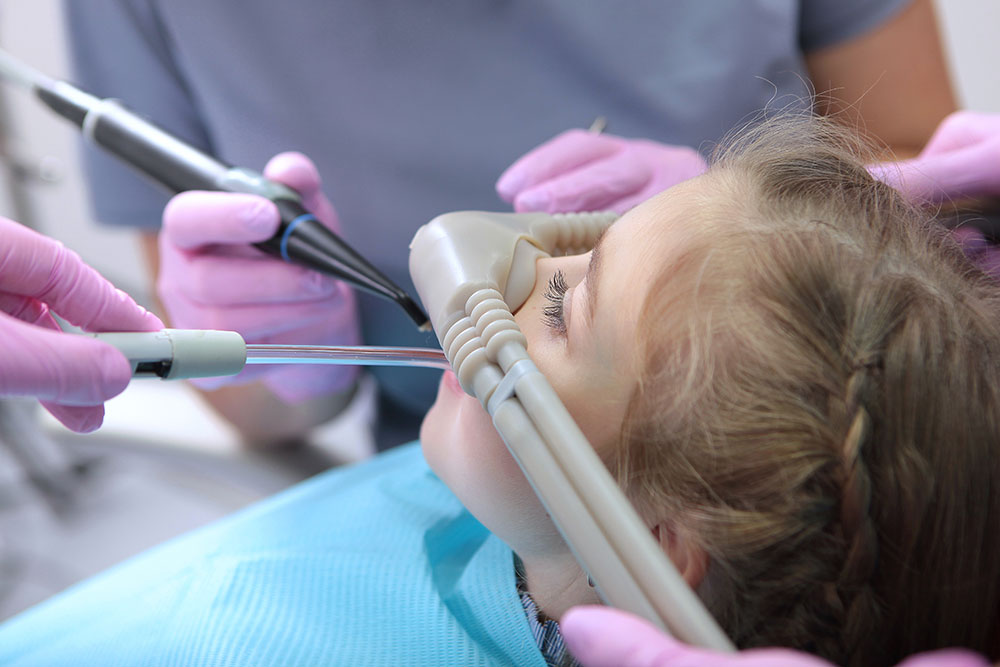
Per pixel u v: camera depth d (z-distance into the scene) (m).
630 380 0.43
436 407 0.55
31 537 1.31
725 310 0.41
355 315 0.89
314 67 0.89
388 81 0.89
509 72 0.90
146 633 0.58
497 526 0.49
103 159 0.92
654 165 0.79
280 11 0.87
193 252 0.70
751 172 0.49
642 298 0.43
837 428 0.39
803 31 1.01
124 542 1.31
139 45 0.91
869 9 0.97
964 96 1.40
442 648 0.53
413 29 0.88
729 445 0.40
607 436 0.44
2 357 0.39
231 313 0.71
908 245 0.45
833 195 0.47
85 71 0.91
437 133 0.91
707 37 0.90
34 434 1.37
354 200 0.92
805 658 0.31
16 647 0.60
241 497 1.38
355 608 0.58
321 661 0.54
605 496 0.35
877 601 0.39
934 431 0.39
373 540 0.65
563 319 0.47
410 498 0.70
